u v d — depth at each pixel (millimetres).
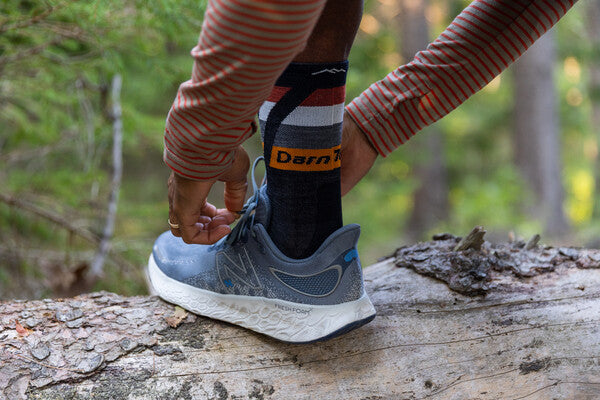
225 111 820
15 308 1285
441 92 1263
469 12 1217
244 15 700
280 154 1071
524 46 1209
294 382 1177
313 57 992
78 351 1178
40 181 2627
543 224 8609
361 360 1214
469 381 1188
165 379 1155
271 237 1183
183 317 1292
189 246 1339
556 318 1271
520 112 10078
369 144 1340
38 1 1848
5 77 2266
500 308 1308
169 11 1776
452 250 1478
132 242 2695
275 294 1180
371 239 5680
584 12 10531
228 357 1207
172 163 935
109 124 2740
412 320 1292
